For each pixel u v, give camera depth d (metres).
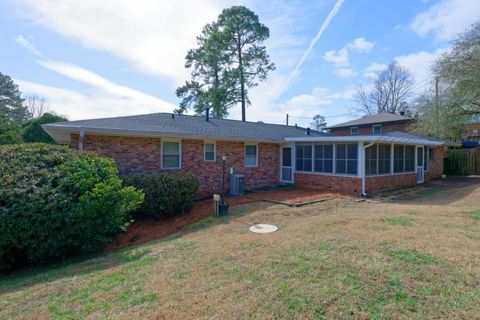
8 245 5.23
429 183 14.88
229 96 25.92
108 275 4.05
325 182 12.41
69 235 5.71
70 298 3.37
